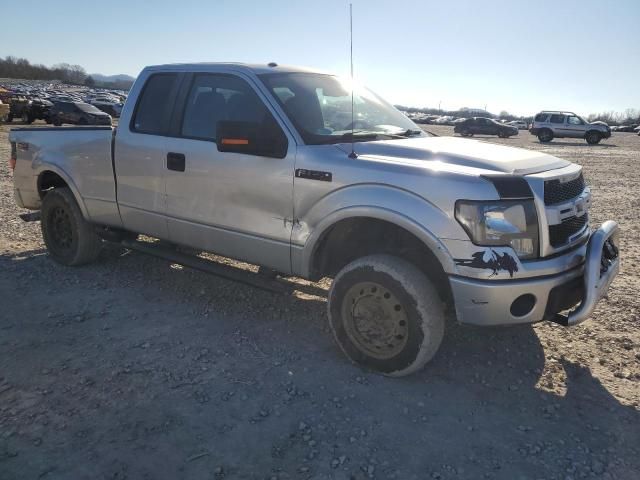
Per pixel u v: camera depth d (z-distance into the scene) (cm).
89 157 527
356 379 367
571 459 292
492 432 314
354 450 295
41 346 403
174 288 527
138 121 493
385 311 359
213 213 441
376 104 499
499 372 384
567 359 404
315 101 441
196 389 350
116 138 501
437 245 335
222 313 472
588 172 1725
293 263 406
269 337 428
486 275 326
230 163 421
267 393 347
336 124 435
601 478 278
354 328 375
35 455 285
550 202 345
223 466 280
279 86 430
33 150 583
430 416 328
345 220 381
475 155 365
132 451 290
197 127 452
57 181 602
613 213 1003
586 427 321
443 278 374
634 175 1647
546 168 367
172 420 317
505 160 359
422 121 7694
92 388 349
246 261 439
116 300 494
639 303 513
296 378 366
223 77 446
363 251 411
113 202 517
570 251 361
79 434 303
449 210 331
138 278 552
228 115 435
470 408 338
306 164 385
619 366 394
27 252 634
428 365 390
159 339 419
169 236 484
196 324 448
